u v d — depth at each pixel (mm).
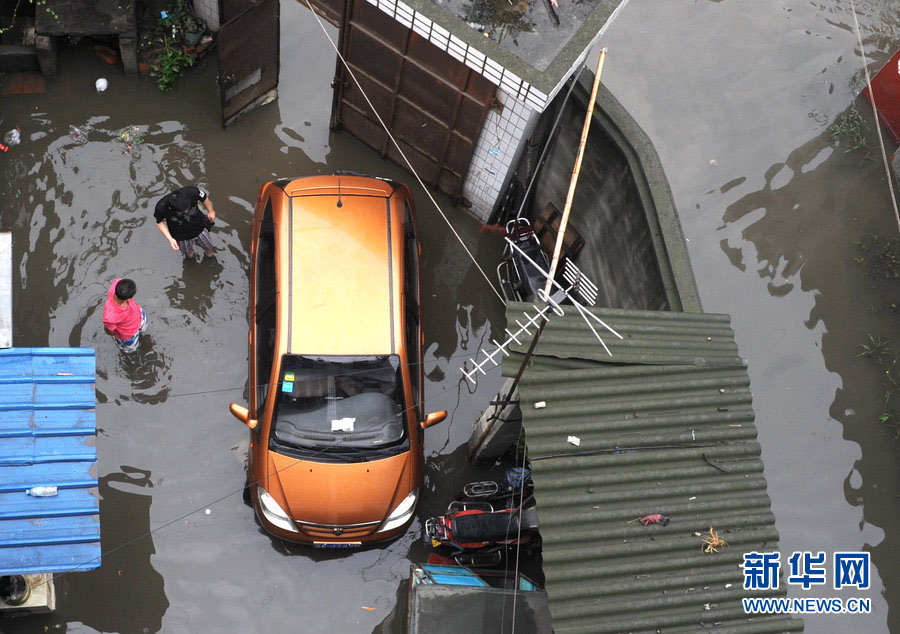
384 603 9391
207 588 9281
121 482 9648
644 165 9227
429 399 10484
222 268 10867
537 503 6922
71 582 9133
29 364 7551
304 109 11953
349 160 11742
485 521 9281
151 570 9297
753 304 10695
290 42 12312
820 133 11758
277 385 9148
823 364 10391
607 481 7047
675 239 8906
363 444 9180
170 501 9633
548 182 11000
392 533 9359
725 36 12414
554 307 7480
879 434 10094
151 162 11320
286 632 9164
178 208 9672
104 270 10664
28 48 11289
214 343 10445
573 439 7129
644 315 7668
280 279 9430
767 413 10094
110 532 9414
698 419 7352
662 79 12016
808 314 10664
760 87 12047
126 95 11625
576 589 6668
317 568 9492
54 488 7125
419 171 11508
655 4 12586
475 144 10398
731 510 7117
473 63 8781
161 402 10070
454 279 11164
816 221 11203
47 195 10977
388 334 9383
